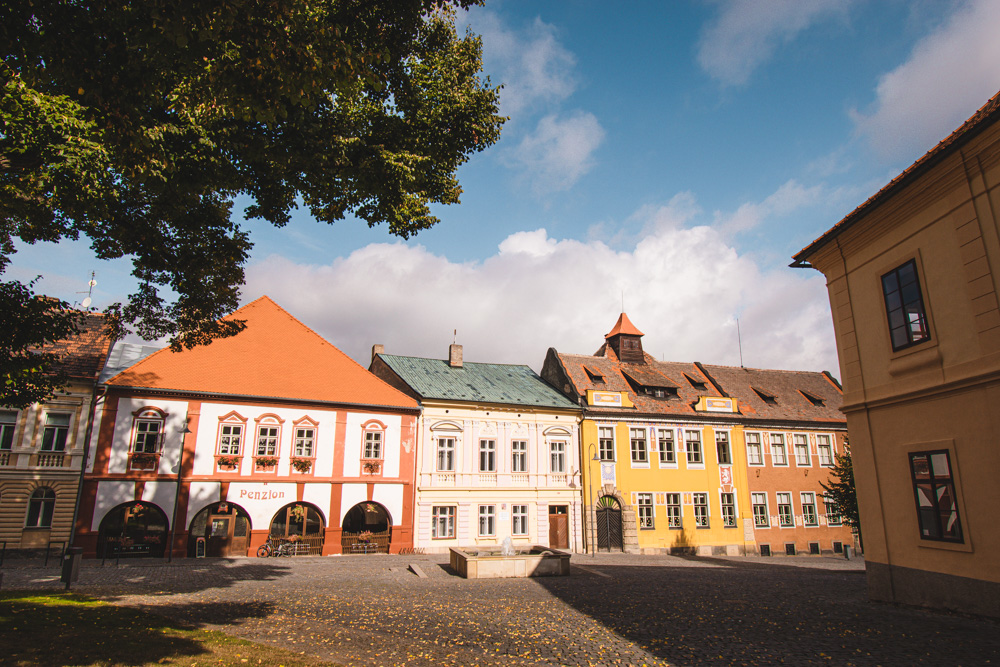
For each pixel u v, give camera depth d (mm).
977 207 11367
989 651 8734
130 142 8102
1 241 11898
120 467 25125
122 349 30719
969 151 11266
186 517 25812
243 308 31344
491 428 33719
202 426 27000
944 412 11930
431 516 31250
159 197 11875
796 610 12609
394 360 36719
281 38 7094
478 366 39094
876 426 13891
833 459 39875
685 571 22969
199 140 9766
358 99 11633
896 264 13445
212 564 22625
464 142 12570
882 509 13531
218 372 28219
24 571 18969
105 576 18188
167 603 13422
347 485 29484
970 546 11141
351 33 8977
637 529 34375
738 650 9180
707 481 36625
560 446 35219
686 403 38469
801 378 45000
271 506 27609
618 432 35875
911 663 8180
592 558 29812
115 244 13352
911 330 13008
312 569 21797
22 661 7406
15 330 11328
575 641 10055
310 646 9547
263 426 28344
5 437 23922
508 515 32969
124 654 8055
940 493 11984
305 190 12242
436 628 11188
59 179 9000
